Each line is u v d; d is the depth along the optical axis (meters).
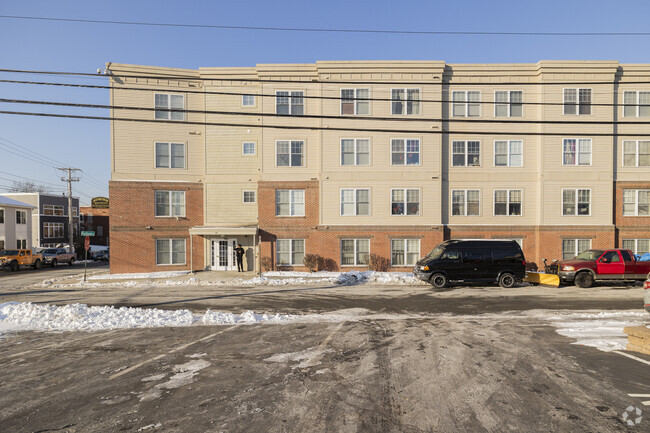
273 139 23.89
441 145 23.16
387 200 23.19
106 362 7.38
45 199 53.59
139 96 24.03
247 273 23.22
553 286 17.33
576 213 22.78
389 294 15.70
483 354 7.67
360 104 23.05
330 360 7.35
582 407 5.28
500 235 23.09
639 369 6.78
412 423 4.85
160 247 24.58
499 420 4.91
